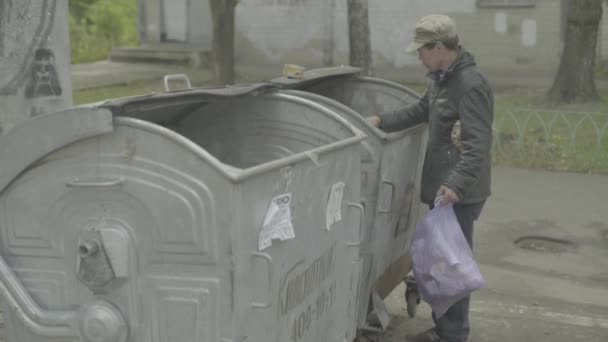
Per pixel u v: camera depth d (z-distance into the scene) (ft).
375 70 60.64
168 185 8.23
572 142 33.04
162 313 8.59
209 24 67.31
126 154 8.39
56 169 8.77
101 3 79.15
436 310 13.23
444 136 13.01
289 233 9.00
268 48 64.85
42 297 9.21
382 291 14.19
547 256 20.53
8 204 9.09
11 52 15.23
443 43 12.54
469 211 13.12
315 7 62.39
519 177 29.81
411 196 14.74
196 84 54.65
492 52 57.00
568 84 44.11
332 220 10.67
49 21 15.81
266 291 8.60
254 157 12.49
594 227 23.11
